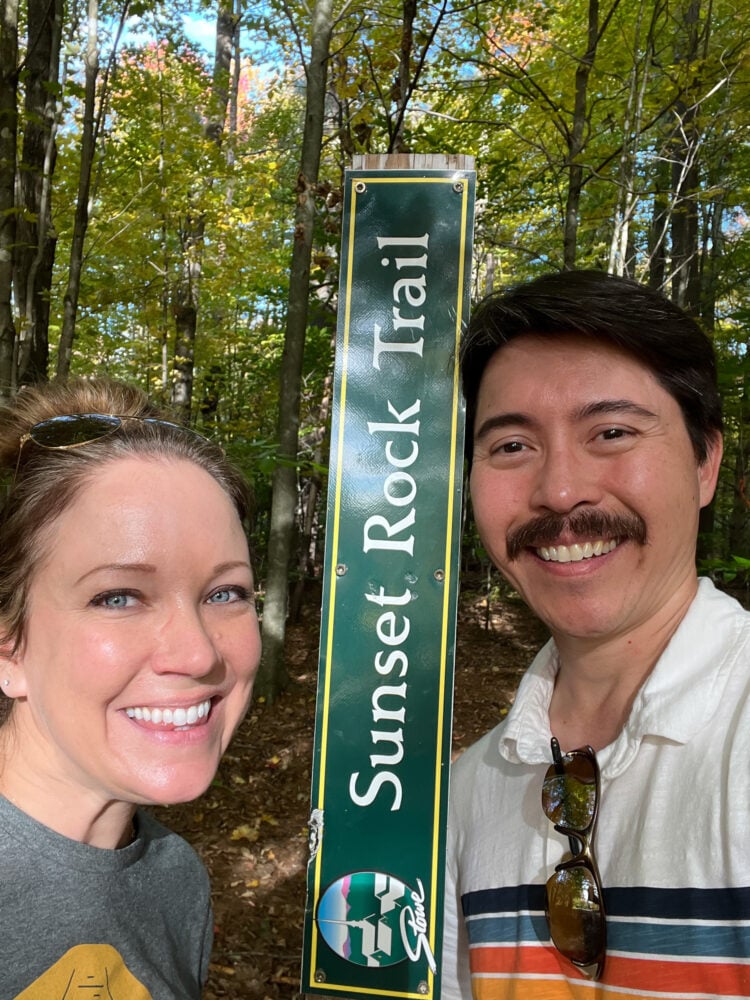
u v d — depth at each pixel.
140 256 3.33
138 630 0.36
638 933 0.41
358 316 0.60
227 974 1.30
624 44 2.49
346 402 0.60
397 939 0.56
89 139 1.72
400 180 0.61
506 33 2.56
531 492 0.48
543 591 0.48
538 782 0.51
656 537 0.46
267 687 2.54
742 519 2.86
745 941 0.37
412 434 0.59
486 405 0.50
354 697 0.58
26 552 0.37
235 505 0.43
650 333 0.45
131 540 0.36
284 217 4.22
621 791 0.44
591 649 0.48
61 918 0.37
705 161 2.93
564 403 0.46
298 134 4.47
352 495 0.59
